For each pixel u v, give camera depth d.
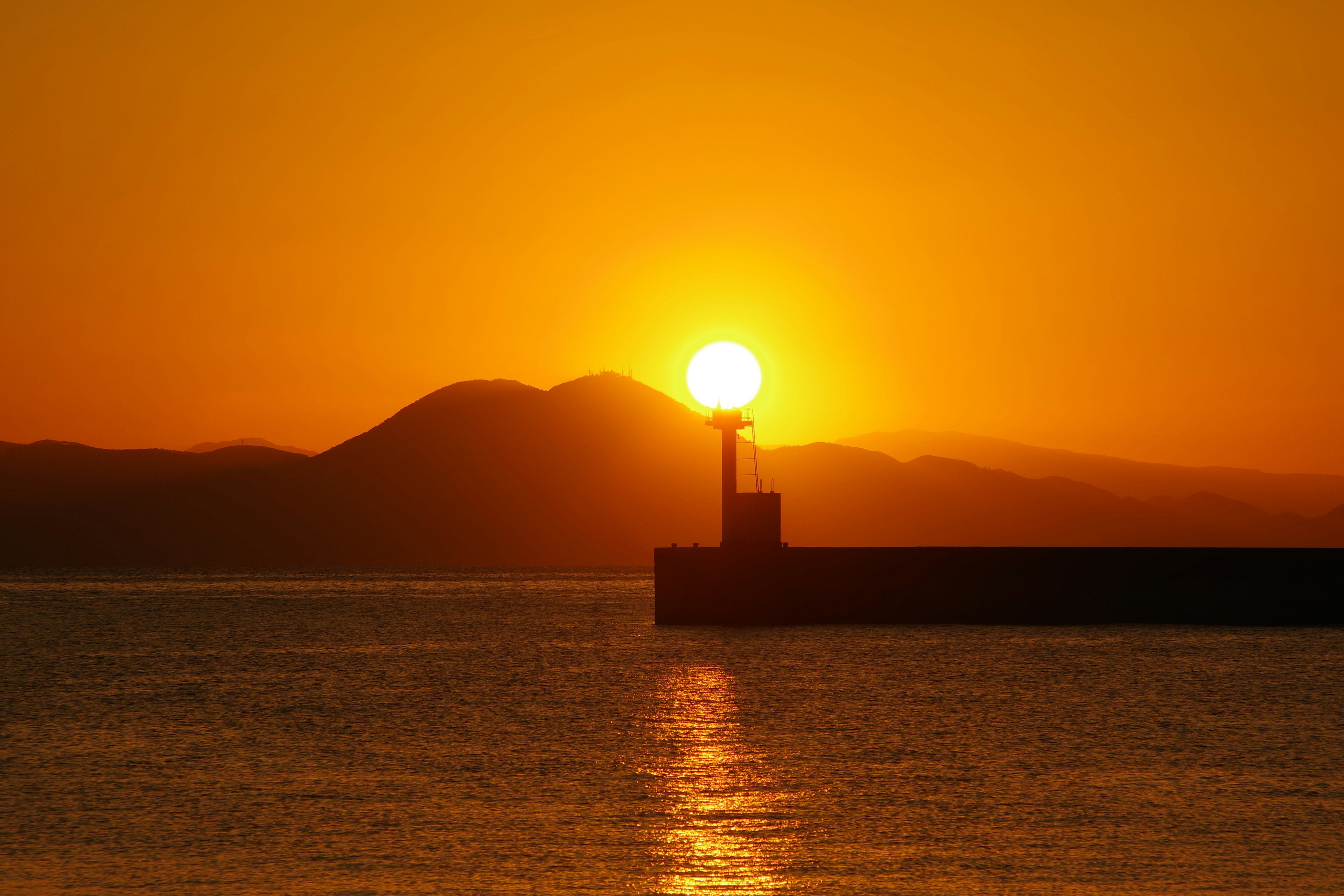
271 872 100.06
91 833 112.19
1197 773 141.25
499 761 148.75
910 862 102.62
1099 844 108.50
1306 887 96.38
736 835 111.75
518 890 94.94
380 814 119.88
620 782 135.62
